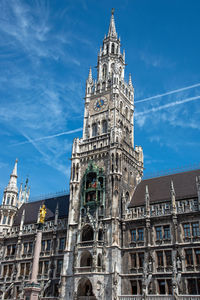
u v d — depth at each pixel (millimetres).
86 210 64438
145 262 55844
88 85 81688
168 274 53219
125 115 78562
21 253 74812
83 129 77000
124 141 72312
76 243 60719
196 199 57281
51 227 72688
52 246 69812
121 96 78562
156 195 64812
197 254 52719
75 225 64875
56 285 65125
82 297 56844
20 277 71188
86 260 62219
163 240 56531
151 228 58781
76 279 57625
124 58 88812
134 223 61031
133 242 59469
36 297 50812
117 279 55719
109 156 67250
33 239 74688
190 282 51156
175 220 56531
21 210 87000
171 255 54750
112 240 58656
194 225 55219
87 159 70688
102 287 55656
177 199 59844
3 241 79312
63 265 62094
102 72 84750
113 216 60562
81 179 69500
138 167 75250
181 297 47438
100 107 76938
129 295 52781
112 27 90875
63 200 81188
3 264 76250
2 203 84250
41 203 85438
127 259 58562
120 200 63969
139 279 55781
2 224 81500
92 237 63062
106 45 88250
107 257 57906
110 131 70875
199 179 57406
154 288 53438
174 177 68625
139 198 67000
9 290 71375
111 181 64250
